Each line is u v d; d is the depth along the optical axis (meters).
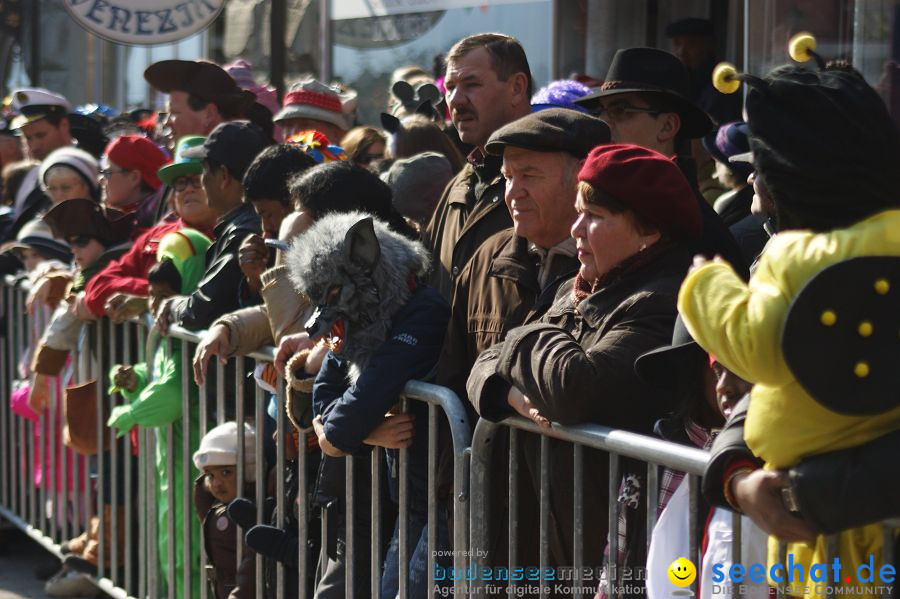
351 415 5.84
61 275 10.39
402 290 5.90
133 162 10.64
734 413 3.98
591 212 4.90
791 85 3.62
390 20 13.12
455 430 5.58
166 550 8.58
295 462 7.09
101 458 9.39
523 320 5.67
